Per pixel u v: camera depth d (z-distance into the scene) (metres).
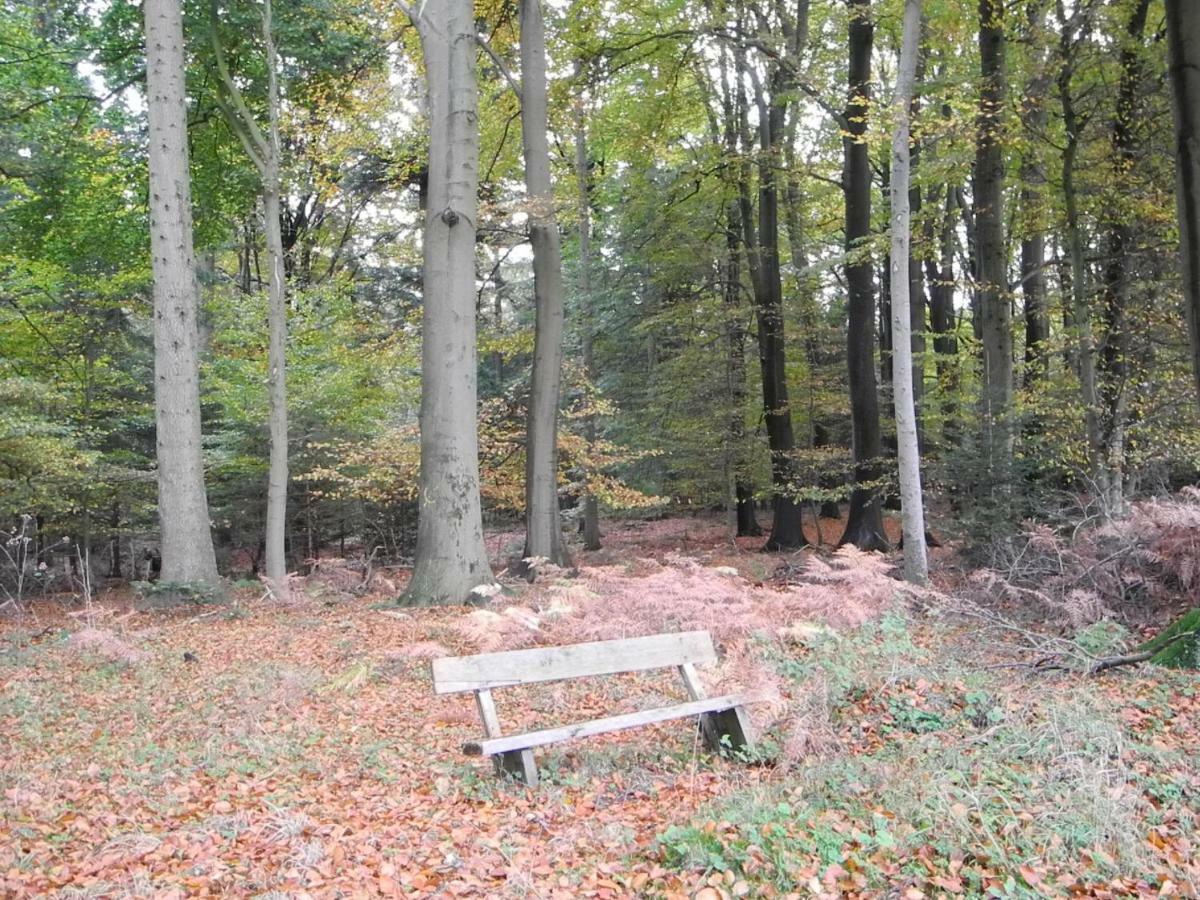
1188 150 7.07
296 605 12.84
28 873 3.89
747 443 21.20
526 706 6.59
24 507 14.19
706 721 5.42
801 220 21.58
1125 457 12.55
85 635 8.55
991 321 13.09
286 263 24.33
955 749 4.77
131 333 20.92
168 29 12.73
